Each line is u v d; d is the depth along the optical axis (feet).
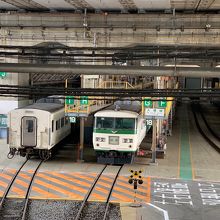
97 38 112.37
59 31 113.29
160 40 110.83
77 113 89.81
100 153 90.74
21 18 113.70
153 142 90.84
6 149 102.32
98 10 112.57
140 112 97.14
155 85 95.04
